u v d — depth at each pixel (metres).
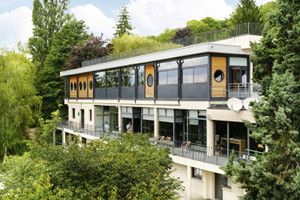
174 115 28.19
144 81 31.70
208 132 23.80
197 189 24.33
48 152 13.45
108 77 38.41
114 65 35.44
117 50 58.00
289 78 11.03
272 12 12.56
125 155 14.66
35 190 10.73
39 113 43.50
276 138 10.76
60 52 55.00
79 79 45.88
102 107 41.75
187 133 26.92
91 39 56.41
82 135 40.09
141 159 15.55
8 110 37.38
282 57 13.11
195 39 31.09
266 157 10.59
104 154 14.20
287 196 10.24
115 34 81.69
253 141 22.30
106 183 12.98
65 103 50.06
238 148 23.12
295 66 12.03
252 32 25.50
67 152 13.59
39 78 53.53
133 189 12.77
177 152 24.91
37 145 14.17
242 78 25.50
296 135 10.50
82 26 61.62
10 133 37.12
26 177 11.43
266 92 11.93
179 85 26.86
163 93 28.98
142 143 18.69
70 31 57.03
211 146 23.58
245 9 49.28
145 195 12.53
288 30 11.94
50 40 62.97
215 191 23.27
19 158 13.41
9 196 10.09
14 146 39.25
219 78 24.53
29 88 40.34
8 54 42.16
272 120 10.66
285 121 10.28
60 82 53.72
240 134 23.41
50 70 53.81
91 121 42.75
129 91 34.22
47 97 53.84
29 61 44.72
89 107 43.00
